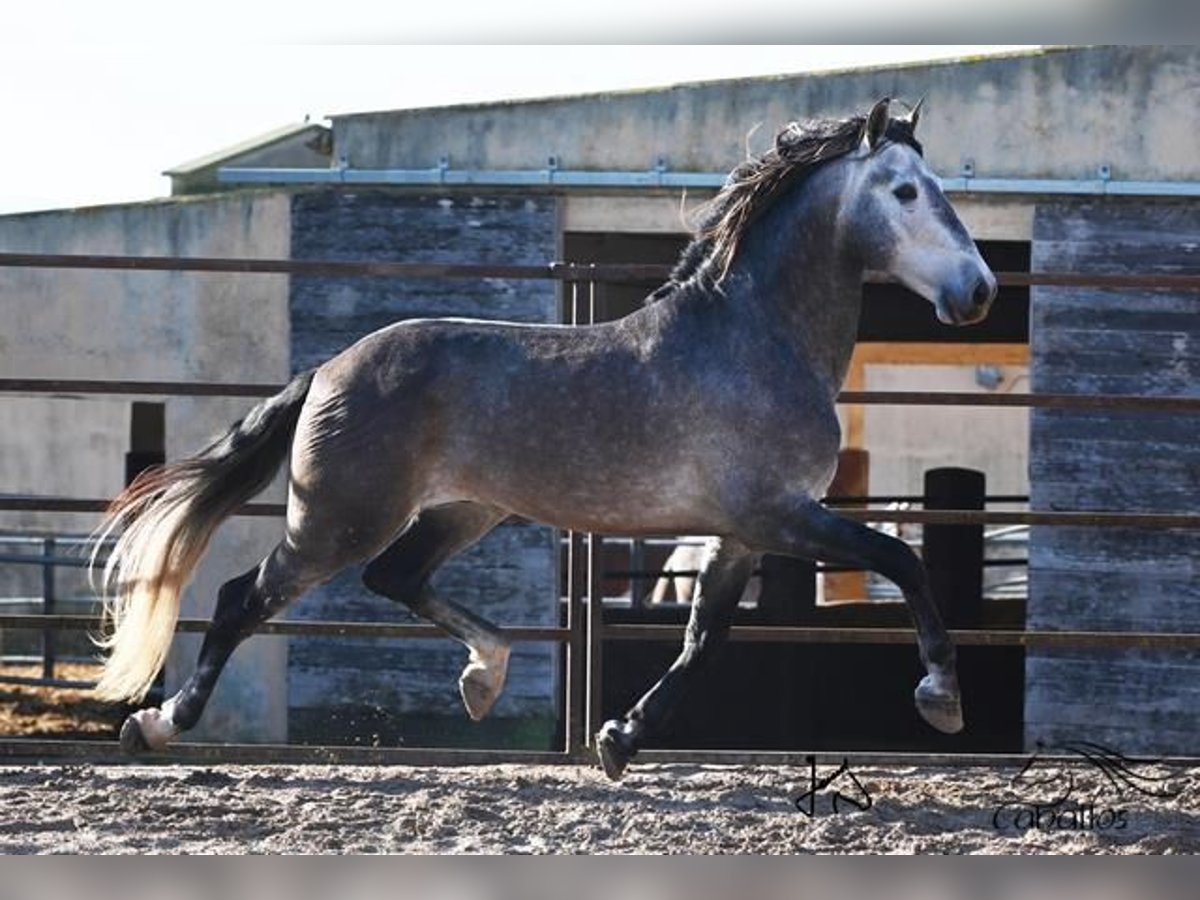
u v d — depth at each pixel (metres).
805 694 14.69
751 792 9.26
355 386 8.48
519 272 9.81
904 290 16.64
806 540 8.16
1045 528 13.56
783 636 9.91
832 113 13.57
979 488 15.39
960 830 8.57
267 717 14.19
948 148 13.48
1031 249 13.62
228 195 14.48
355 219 14.02
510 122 13.80
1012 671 15.75
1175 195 13.34
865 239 8.23
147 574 8.74
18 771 9.59
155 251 14.65
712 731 14.52
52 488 21.39
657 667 14.52
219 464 8.80
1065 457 13.54
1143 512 13.48
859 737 15.16
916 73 13.49
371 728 13.80
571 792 9.22
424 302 13.91
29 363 14.95
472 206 13.88
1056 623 13.52
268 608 8.72
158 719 8.73
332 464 8.45
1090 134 13.39
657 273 9.78
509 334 8.53
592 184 13.66
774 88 13.61
